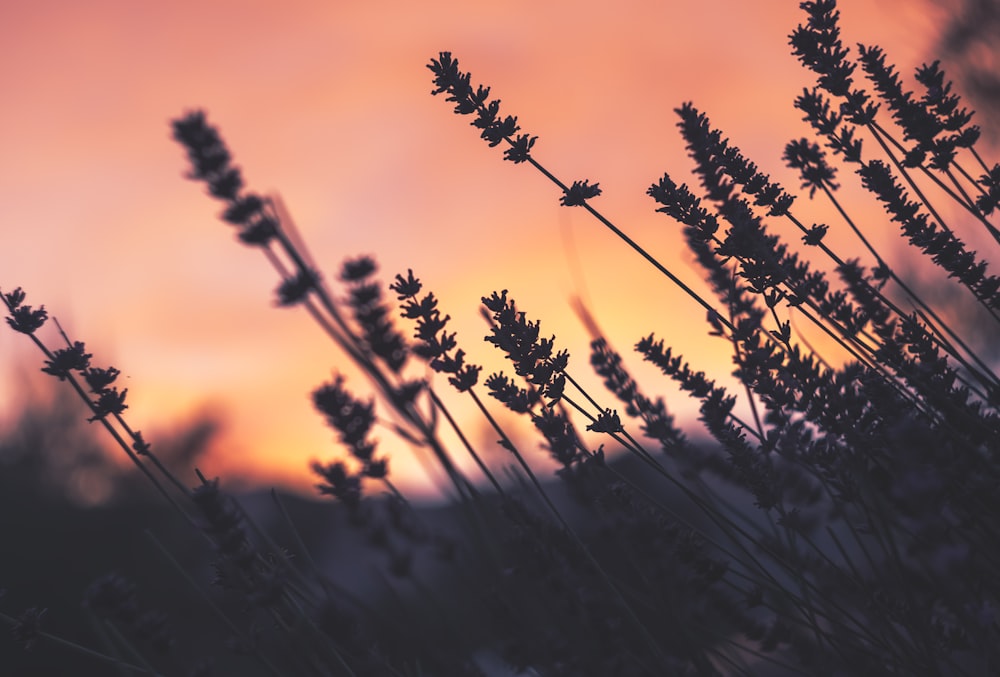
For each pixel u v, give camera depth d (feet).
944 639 2.06
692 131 2.26
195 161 2.31
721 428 2.22
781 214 2.23
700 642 2.23
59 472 11.32
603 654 2.32
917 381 2.08
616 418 2.15
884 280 2.26
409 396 2.29
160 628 2.30
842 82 2.21
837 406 2.13
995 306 2.19
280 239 2.31
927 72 2.19
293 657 2.15
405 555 2.42
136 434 2.21
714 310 2.13
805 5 2.22
